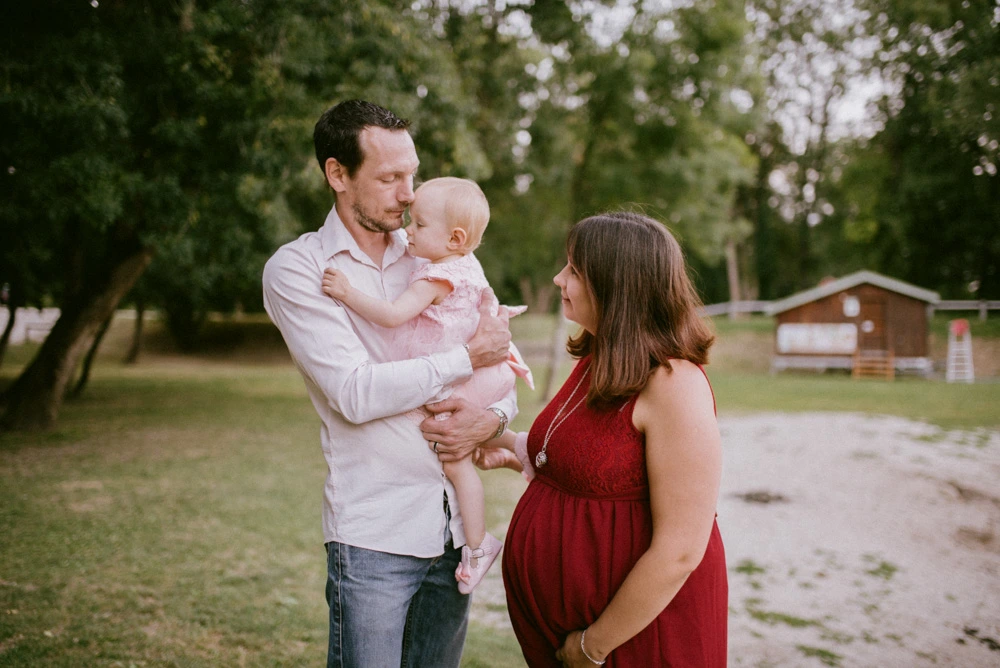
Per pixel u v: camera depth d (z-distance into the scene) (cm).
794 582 454
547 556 176
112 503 612
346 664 194
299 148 781
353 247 199
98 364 2286
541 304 3809
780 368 2097
